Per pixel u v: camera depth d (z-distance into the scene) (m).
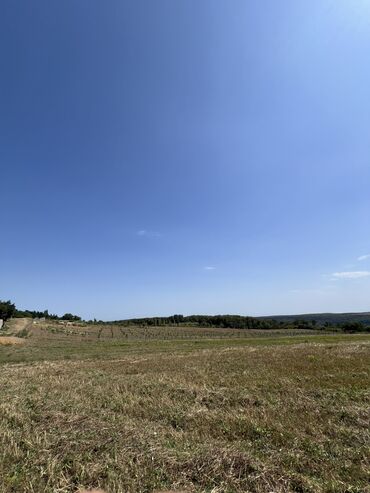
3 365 25.23
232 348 35.38
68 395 13.71
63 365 24.42
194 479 6.38
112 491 5.92
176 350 35.38
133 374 19.69
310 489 6.01
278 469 6.61
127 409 11.41
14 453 7.39
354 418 10.09
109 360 27.27
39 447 7.72
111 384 16.20
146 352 33.78
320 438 8.47
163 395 13.51
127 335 77.31
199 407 11.59
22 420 9.88
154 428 9.18
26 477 6.31
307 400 12.16
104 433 8.52
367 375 17.03
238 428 9.28
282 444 8.13
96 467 6.66
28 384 16.70
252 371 19.16
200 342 49.75
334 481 6.25
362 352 27.22
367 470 6.68
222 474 6.45
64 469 6.71
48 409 11.26
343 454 7.50
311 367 19.92
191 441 8.22
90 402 12.45
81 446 7.71
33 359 29.14
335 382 15.46
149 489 6.00
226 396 13.10
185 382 16.28
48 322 101.75
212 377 17.66
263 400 12.30
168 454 7.19
